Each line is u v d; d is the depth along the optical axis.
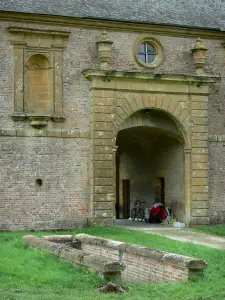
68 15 26.27
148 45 28.00
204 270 14.98
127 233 23.92
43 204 25.94
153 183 32.09
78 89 26.58
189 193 27.78
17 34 25.77
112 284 13.20
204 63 28.20
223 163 28.77
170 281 14.29
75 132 26.41
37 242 18.77
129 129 29.84
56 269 15.57
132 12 28.02
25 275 14.92
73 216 26.25
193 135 27.86
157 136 30.66
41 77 26.50
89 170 26.53
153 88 27.20
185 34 28.27
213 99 28.75
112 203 26.47
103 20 26.72
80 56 26.64
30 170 25.86
